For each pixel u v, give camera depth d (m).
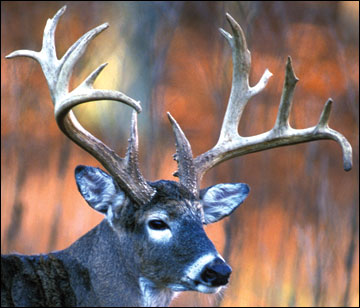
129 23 37.84
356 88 34.16
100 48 38.81
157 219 17.52
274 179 38.12
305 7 39.91
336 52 36.72
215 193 19.00
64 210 37.19
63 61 17.48
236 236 29.72
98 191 17.98
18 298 17.53
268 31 35.31
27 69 37.94
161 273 17.53
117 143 37.00
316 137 18.97
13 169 34.84
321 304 27.45
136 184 17.72
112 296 17.94
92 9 39.09
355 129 32.41
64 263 18.16
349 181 35.25
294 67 37.47
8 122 36.06
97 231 18.31
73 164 42.47
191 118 46.53
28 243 32.91
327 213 29.38
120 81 38.50
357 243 29.58
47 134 40.78
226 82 33.19
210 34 37.97
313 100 37.81
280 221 36.41
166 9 36.50
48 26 17.84
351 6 40.34
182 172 18.34
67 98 16.69
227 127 19.64
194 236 17.34
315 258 28.70
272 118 35.09
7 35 40.34
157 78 34.53
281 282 29.36
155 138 32.69
